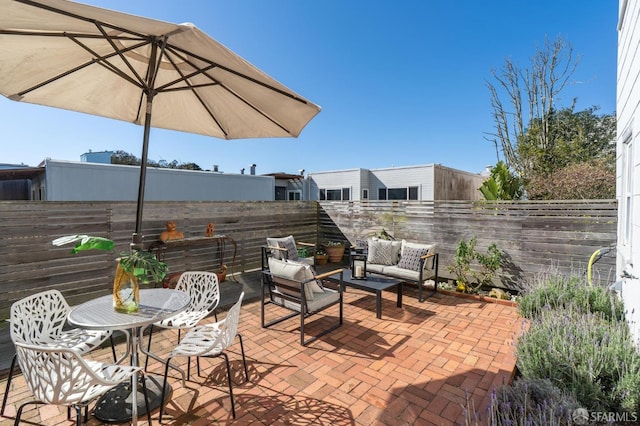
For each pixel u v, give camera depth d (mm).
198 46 1866
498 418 1683
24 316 2092
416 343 3141
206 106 2867
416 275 4469
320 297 3363
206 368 2635
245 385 2398
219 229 5719
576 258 4297
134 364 2240
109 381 1626
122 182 6434
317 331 3422
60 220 3885
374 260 5102
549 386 1895
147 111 2219
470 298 4602
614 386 1938
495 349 3010
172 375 2525
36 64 2199
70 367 1507
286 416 2064
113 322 1909
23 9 1517
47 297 2293
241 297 2236
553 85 11359
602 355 2090
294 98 2301
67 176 5754
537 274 4574
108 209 4301
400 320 3768
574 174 7043
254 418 2041
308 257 6281
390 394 2301
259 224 6406
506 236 4867
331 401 2219
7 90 2379
